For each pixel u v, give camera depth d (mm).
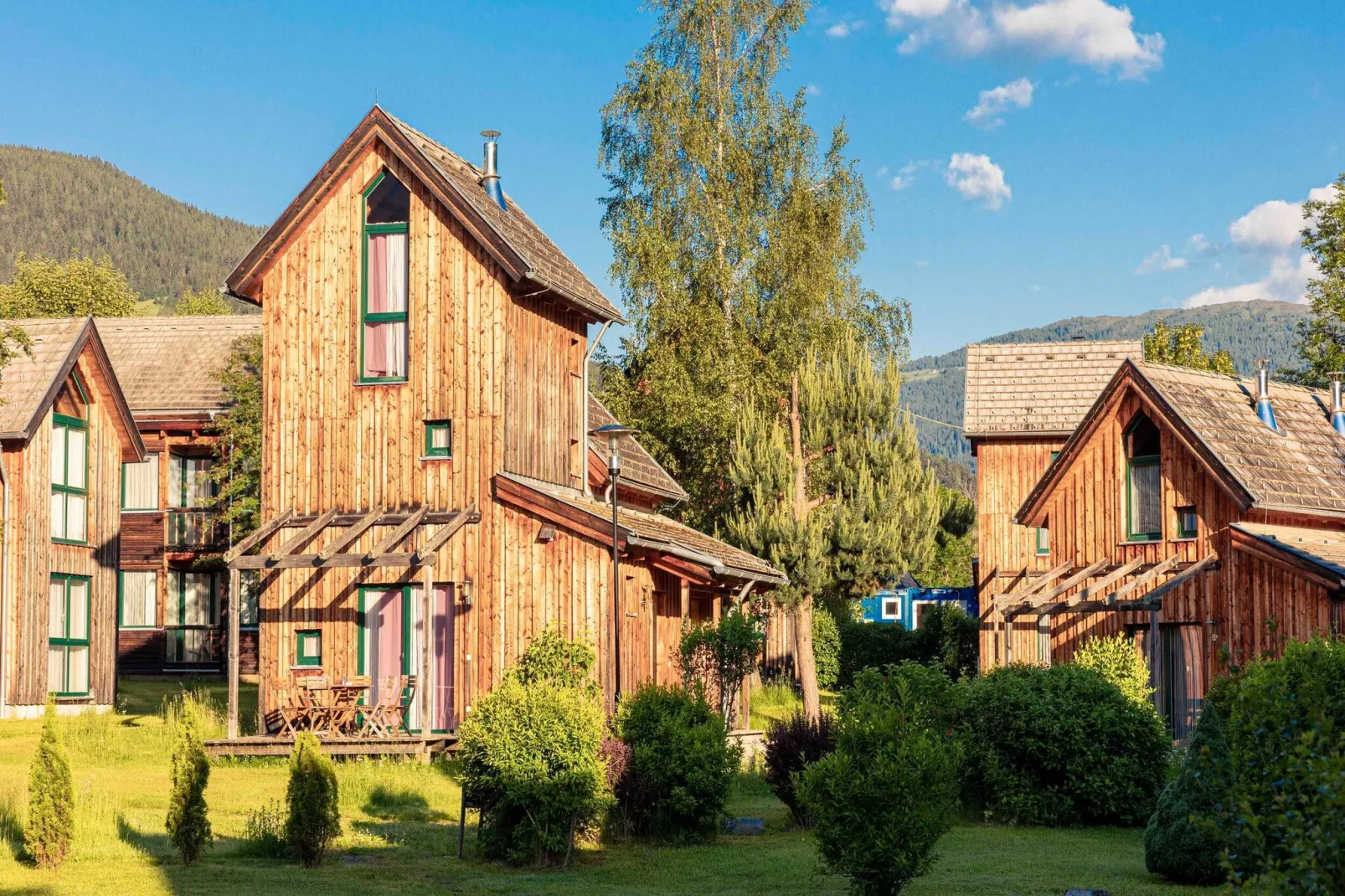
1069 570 29016
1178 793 13727
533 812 15180
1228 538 25938
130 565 41594
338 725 23297
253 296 25484
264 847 15383
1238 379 29922
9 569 29203
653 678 24828
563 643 22172
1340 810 7324
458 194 23750
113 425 32938
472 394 23922
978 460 39250
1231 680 14875
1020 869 14430
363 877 14172
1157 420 27359
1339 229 48406
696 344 40062
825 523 35719
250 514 38469
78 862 14477
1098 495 28656
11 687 29000
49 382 29828
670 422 39031
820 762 13078
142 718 28344
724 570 25922
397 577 24094
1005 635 29359
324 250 24797
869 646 46500
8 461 29516
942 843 16516
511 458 24047
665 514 40469
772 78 42531
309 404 24656
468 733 15461
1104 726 18469
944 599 63812
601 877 14430
